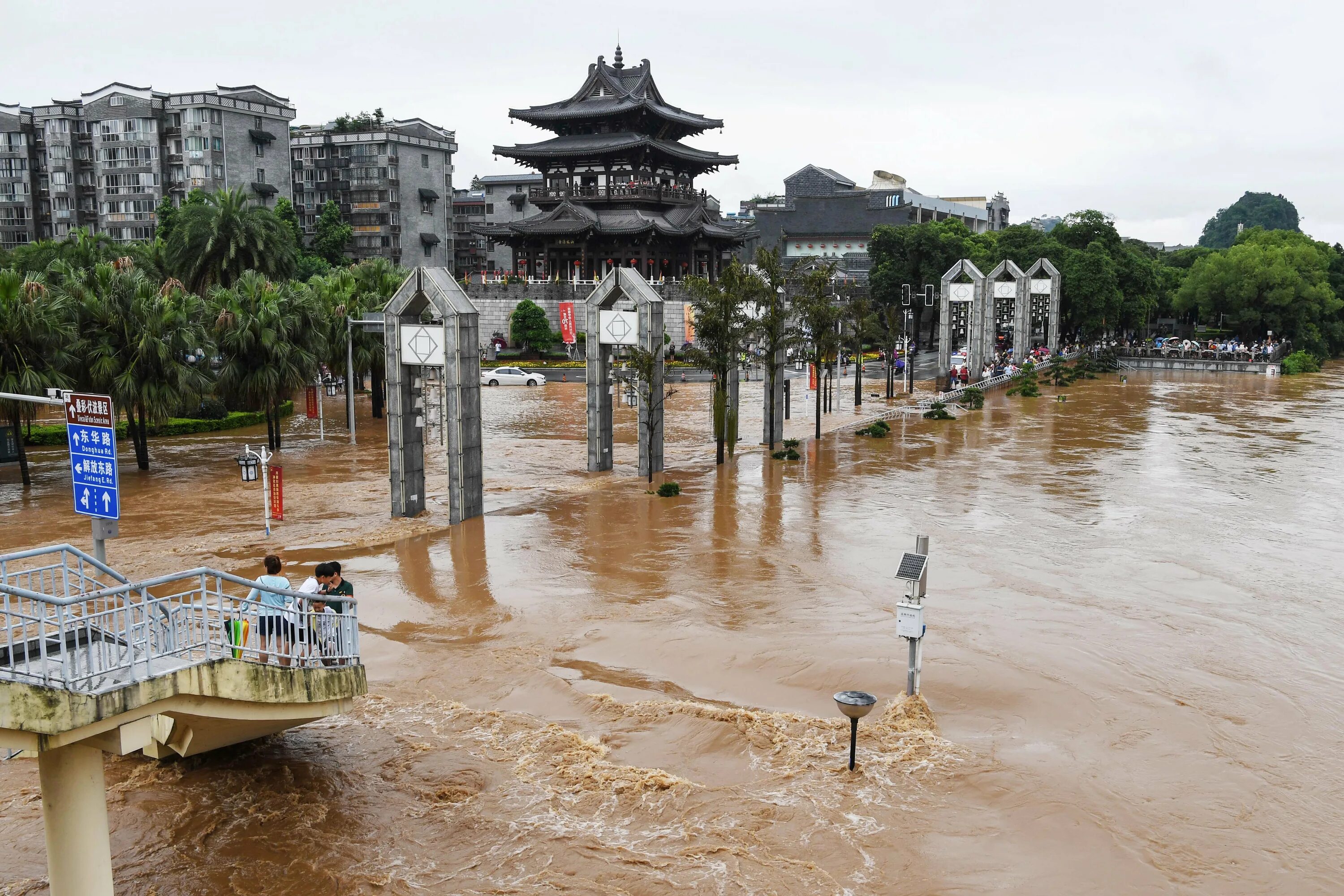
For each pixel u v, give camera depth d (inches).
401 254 5098.4
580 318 3907.5
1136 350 4220.0
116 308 1624.0
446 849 587.8
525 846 587.5
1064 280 3954.2
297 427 2308.1
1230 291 4426.7
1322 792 636.1
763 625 935.0
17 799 649.6
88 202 4761.3
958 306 3560.5
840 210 5561.0
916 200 5984.3
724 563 1141.1
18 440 1562.5
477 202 6063.0
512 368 3186.5
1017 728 724.7
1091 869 555.2
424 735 730.2
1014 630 918.4
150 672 518.3
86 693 479.5
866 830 596.7
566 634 919.7
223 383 1886.1
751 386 3176.7
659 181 4210.1
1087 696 773.9
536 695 792.9
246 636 631.8
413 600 1013.8
